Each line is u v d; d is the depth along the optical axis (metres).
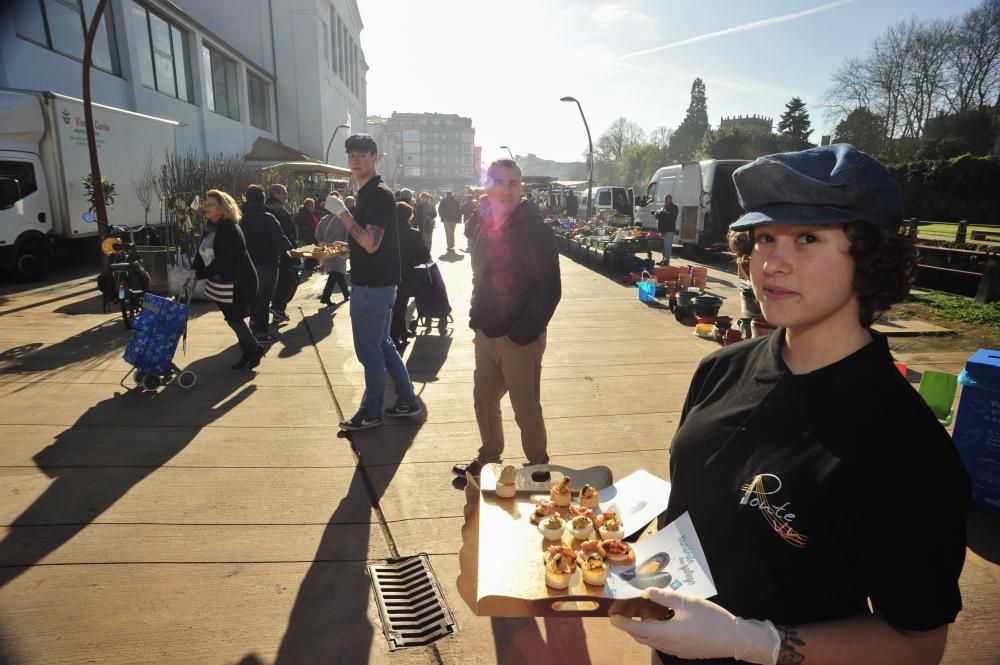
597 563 1.26
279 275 7.59
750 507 0.94
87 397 4.86
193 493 3.35
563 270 13.03
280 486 3.46
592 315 8.35
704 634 0.88
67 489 3.36
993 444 3.17
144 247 9.21
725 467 1.00
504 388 3.41
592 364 6.01
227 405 4.75
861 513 0.84
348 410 4.69
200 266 5.42
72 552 2.78
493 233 3.06
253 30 31.12
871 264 0.86
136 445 3.96
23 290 10.05
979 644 2.30
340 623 2.38
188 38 21.44
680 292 8.12
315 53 32.12
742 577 0.95
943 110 42.12
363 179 3.89
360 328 4.08
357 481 3.54
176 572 2.65
